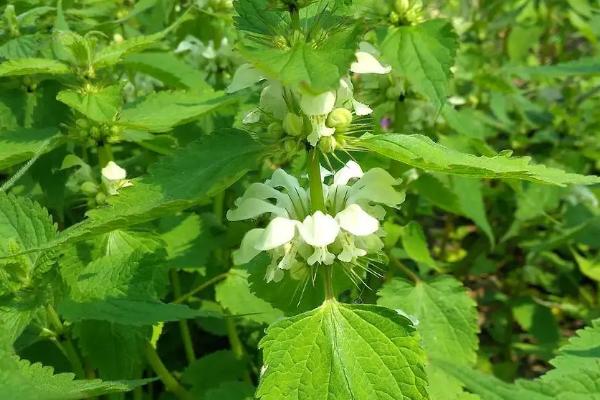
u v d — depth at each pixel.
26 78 0.30
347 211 0.18
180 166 0.17
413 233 0.30
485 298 0.46
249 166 0.17
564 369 0.21
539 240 0.45
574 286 0.47
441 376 0.27
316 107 0.16
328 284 0.18
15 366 0.15
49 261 0.21
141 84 0.39
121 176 0.26
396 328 0.17
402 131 0.32
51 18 0.34
